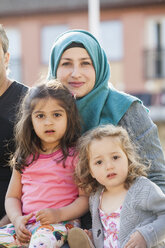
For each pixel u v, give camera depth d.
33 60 13.22
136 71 12.56
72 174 2.17
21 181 2.26
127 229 1.89
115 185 1.99
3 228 2.13
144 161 2.19
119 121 2.26
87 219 2.25
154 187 1.92
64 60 2.35
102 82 2.37
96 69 2.37
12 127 2.48
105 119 2.31
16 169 2.24
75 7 12.72
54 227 1.98
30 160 2.22
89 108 2.35
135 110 2.28
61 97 2.17
